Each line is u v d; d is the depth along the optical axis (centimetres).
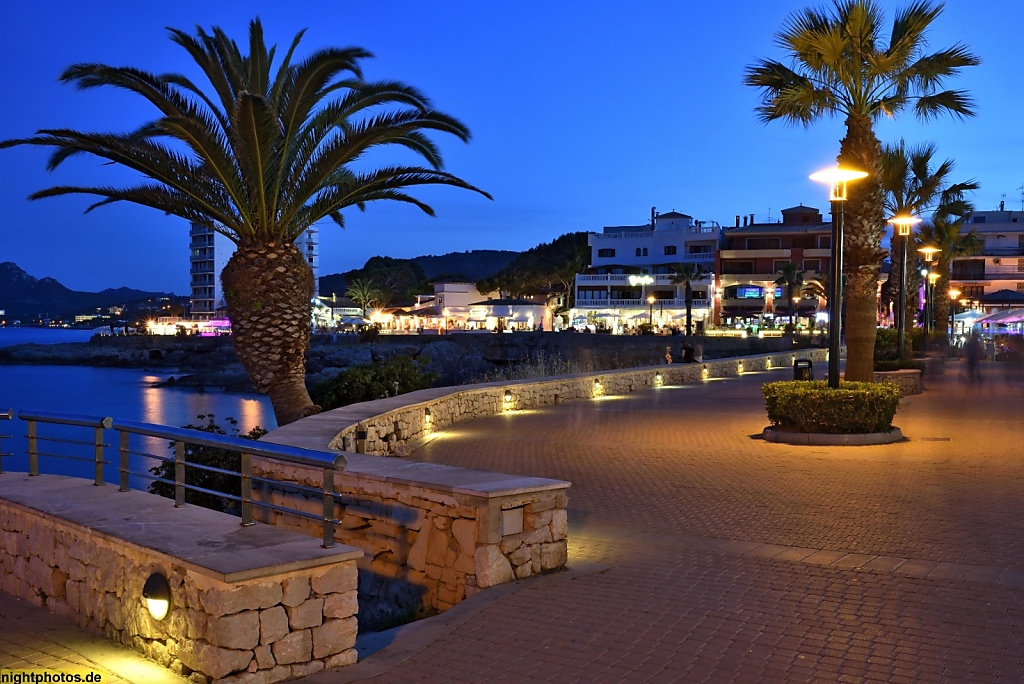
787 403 1459
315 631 514
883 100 1831
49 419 816
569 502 1008
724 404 2202
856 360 1906
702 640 539
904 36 1708
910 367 2503
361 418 1276
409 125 1620
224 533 578
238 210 1648
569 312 9419
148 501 702
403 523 739
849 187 1864
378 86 1680
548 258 14875
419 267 16275
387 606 745
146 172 1580
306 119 1753
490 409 2028
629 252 9562
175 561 515
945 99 1795
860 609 595
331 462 534
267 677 496
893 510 922
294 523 874
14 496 728
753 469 1204
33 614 657
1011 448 1332
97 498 716
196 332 11956
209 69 1703
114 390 6222
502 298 11031
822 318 7756
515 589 655
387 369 2006
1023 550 752
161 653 535
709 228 9169
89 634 605
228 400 5397
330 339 8450
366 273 14812
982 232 8006
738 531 842
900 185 2986
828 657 507
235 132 1634
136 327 13525
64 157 1552
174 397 5603
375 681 494
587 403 2292
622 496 1038
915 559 727
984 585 648
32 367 9362
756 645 529
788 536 817
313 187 1636
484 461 1331
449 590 693
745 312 8712
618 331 8594
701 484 1102
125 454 748
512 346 7525
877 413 1413
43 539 675
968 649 518
